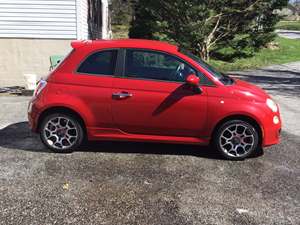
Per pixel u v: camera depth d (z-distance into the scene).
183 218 4.21
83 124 6.12
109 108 5.95
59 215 4.21
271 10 23.67
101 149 6.40
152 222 4.11
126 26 41.56
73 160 5.88
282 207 4.53
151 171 5.50
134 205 4.48
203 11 21.09
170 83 5.90
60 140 6.14
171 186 5.02
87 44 6.13
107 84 5.94
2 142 6.76
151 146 6.60
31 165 5.64
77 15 14.30
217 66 21.47
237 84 6.17
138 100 5.89
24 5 14.20
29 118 6.21
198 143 6.05
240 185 5.11
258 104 5.91
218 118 5.88
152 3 22.12
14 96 12.23
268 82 15.99
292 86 15.05
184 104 5.86
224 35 23.53
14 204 4.43
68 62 6.06
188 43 21.62
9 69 14.65
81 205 4.45
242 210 4.43
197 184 5.10
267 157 6.27
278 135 6.12
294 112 10.12
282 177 5.43
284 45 30.19
